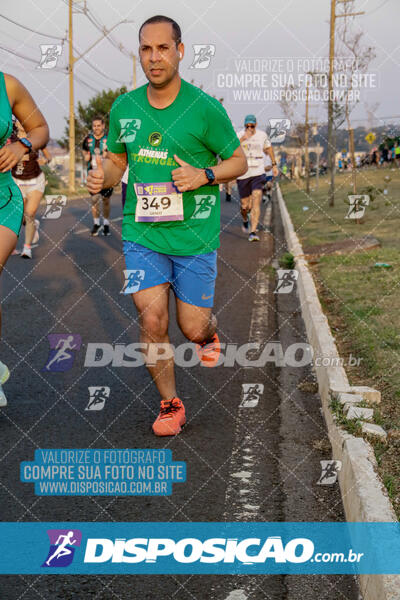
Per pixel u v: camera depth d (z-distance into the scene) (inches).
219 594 85.9
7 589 86.8
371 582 80.2
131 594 85.9
